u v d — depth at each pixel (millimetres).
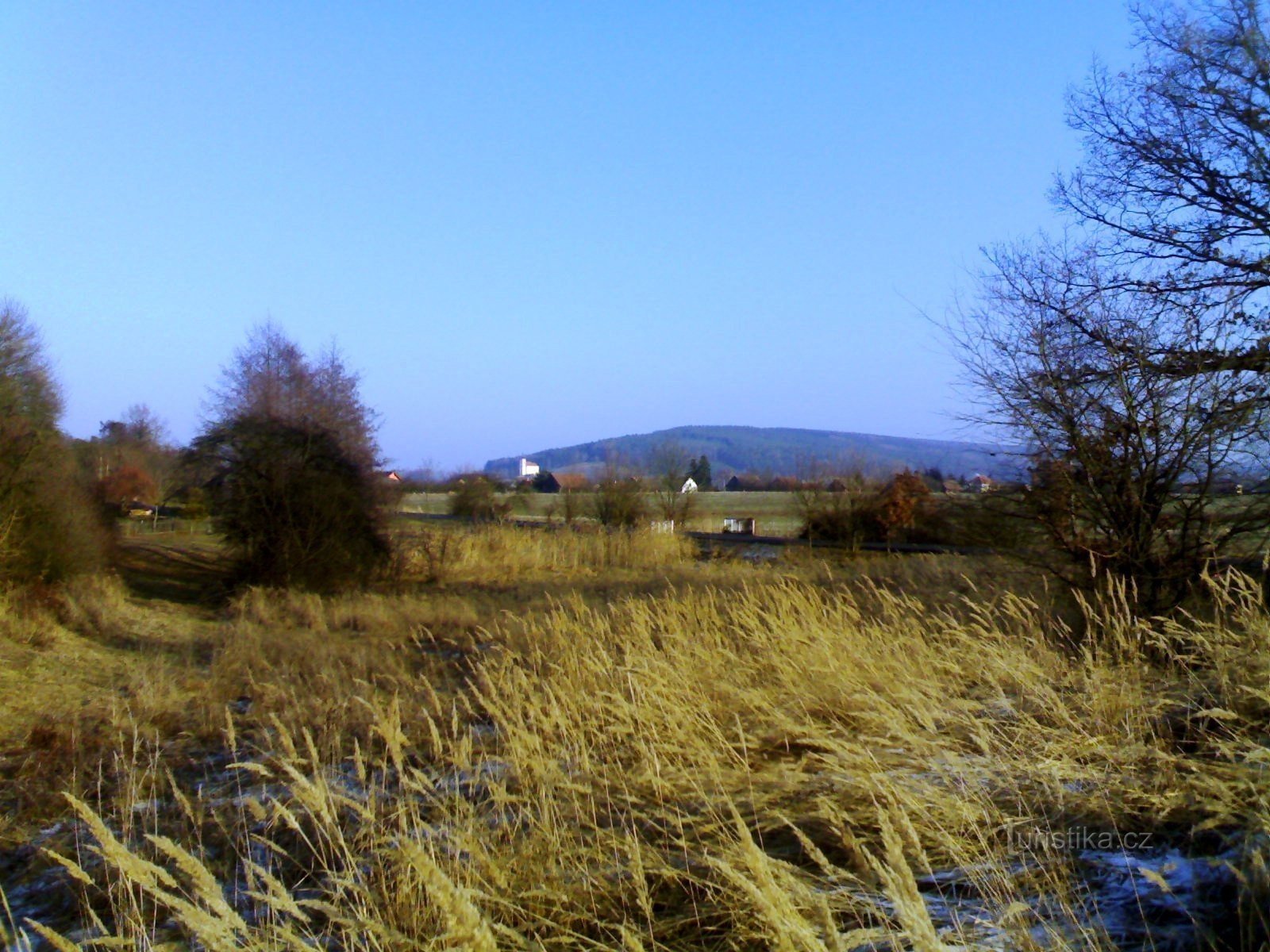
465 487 39125
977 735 5270
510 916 4086
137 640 15938
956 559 16188
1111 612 8086
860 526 29953
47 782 7172
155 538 35438
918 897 2945
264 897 3539
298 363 25297
